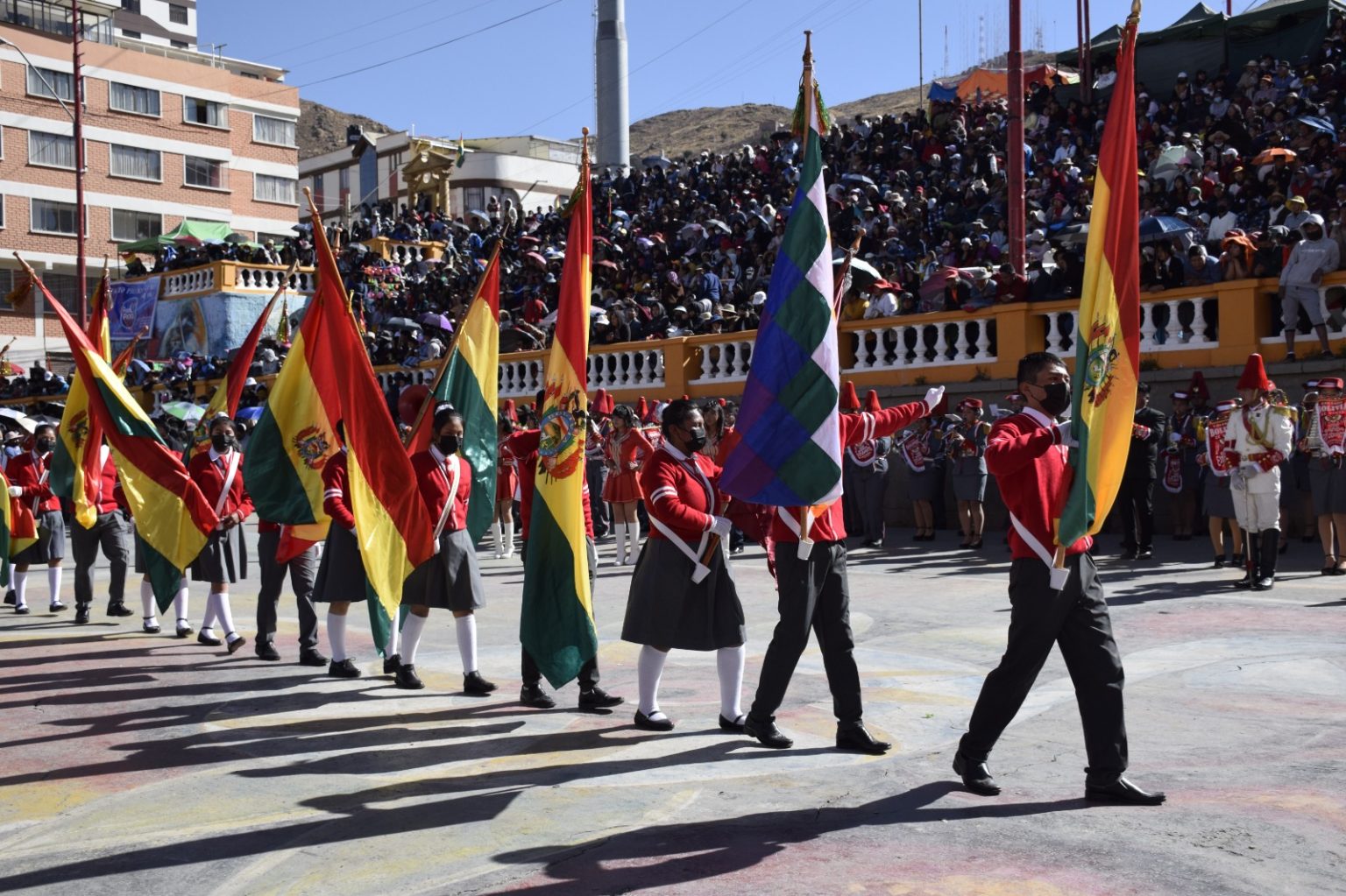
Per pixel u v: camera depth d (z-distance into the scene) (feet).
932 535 56.44
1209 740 20.94
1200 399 50.80
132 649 34.14
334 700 26.71
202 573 33.32
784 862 15.65
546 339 81.00
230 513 33.76
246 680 29.27
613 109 141.79
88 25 179.11
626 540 51.70
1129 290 18.29
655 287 83.71
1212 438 41.27
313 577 31.50
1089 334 17.88
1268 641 29.27
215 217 182.29
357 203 227.20
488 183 202.69
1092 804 17.63
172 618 40.50
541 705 25.58
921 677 27.09
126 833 17.81
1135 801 17.49
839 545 21.49
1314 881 14.42
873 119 99.19
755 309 69.82
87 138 169.17
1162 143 74.23
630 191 111.45
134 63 173.78
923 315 61.67
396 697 26.86
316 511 30.89
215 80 182.29
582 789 19.35
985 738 18.30
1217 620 32.35
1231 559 43.65
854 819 17.38
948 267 63.62
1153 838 16.03
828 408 20.80
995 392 58.65
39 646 34.88
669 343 72.13
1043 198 74.49
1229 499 41.39
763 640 32.81
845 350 65.62
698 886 14.92
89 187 169.58
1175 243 57.88
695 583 22.66
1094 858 15.37
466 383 29.91
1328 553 40.04
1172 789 18.28
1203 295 53.26
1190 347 53.62
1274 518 37.24
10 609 43.91
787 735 22.45
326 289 27.04
